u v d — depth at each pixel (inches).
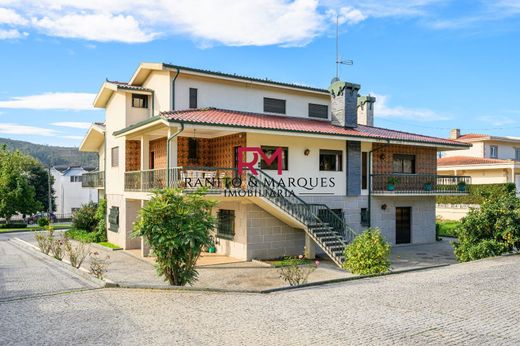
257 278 557.6
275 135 706.2
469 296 370.9
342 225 749.9
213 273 592.7
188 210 436.5
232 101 804.6
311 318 311.0
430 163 922.1
